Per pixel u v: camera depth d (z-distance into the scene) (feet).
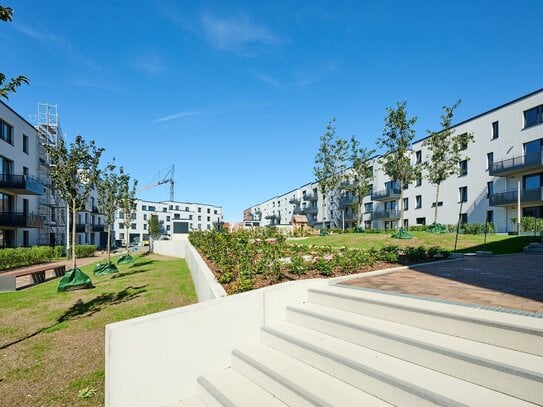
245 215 371.35
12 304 26.50
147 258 71.51
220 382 11.63
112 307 24.32
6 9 12.99
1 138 77.30
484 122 93.20
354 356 10.59
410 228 87.86
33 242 97.04
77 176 36.40
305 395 9.45
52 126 112.16
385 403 8.98
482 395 8.11
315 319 13.44
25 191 84.48
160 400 11.23
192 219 322.55
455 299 13.16
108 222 57.36
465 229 84.28
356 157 107.55
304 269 20.70
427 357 9.70
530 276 19.39
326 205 184.75
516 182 84.69
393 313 12.34
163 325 11.30
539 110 79.41
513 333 9.36
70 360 15.35
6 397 12.24
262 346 13.41
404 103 60.80
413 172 66.49
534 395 7.64
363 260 23.81
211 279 19.65
